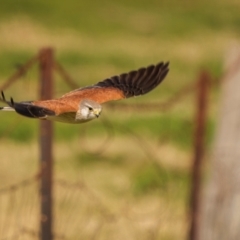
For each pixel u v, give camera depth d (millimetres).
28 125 16797
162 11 32438
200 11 33000
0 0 29812
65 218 10812
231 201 10633
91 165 15398
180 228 11438
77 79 23469
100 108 6352
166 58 26469
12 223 10078
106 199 13000
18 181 13578
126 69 25000
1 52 25094
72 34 27891
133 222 11414
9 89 18875
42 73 8531
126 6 32406
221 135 10977
